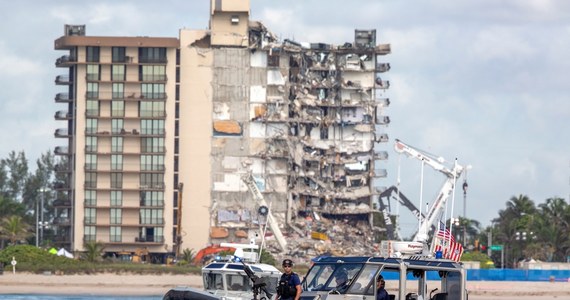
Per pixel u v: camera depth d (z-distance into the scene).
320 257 132.38
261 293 138.38
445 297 131.38
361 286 126.38
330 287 127.19
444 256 156.00
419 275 130.75
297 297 123.75
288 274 124.81
